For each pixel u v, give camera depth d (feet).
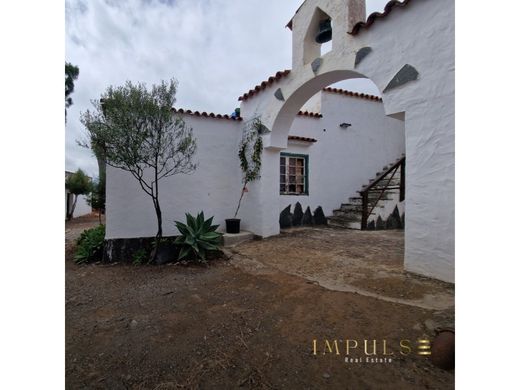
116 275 13.06
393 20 11.71
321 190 27.07
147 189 17.06
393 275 11.16
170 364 6.16
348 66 13.70
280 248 16.76
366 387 5.36
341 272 12.02
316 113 27.43
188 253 15.37
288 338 7.08
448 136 9.90
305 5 16.56
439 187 10.18
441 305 8.37
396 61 11.57
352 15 13.75
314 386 5.43
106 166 15.89
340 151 28.07
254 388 5.41
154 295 10.36
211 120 20.18
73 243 22.09
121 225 16.21
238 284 11.26
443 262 10.16
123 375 5.82
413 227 11.07
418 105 10.77
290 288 10.44
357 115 28.99
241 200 21.26
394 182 25.53
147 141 13.92
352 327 7.45
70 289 11.19
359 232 21.79
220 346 6.81
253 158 20.07
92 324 8.04
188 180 18.88
